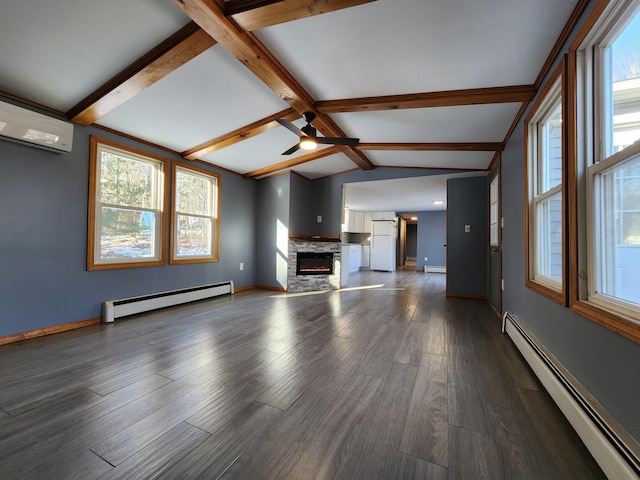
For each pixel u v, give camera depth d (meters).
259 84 2.64
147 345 2.66
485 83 2.37
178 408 1.66
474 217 5.00
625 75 1.34
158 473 1.20
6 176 2.65
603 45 1.50
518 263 2.87
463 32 1.82
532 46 1.91
